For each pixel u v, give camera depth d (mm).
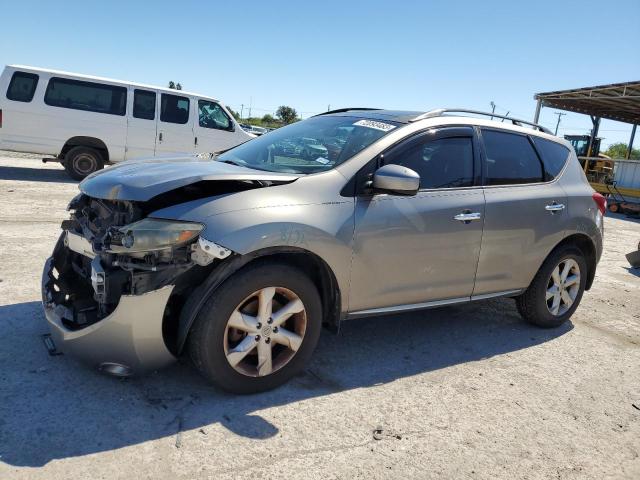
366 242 3461
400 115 4094
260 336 3160
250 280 3037
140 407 3008
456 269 4012
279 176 3314
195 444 2740
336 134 3961
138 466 2539
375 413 3213
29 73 11492
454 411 3336
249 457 2689
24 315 4035
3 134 11453
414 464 2775
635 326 5352
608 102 22625
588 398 3689
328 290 3492
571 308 5027
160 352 2992
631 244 10859
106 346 2926
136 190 2967
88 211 3324
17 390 3045
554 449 3045
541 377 3947
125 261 2840
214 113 13195
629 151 29047
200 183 3193
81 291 3412
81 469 2479
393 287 3697
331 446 2846
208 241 2863
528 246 4430
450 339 4492
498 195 4199
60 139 11805
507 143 4434
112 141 12211
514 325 4984
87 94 11938
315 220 3232
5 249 5727
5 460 2479
